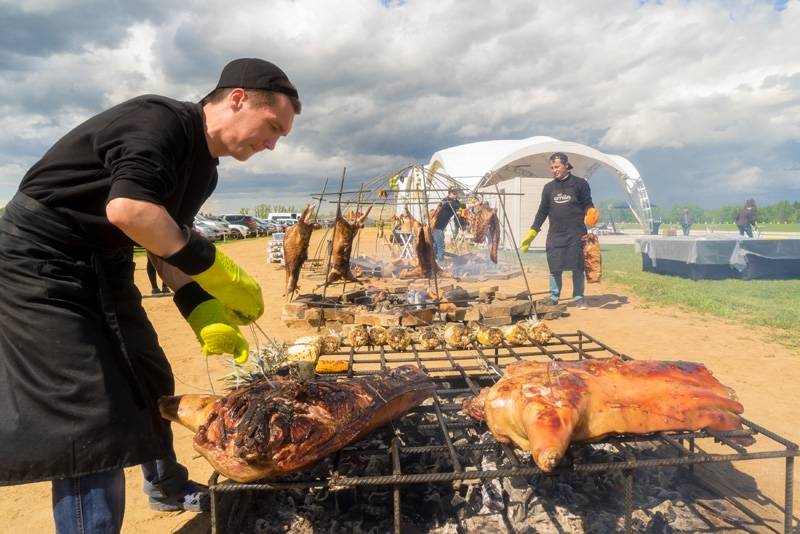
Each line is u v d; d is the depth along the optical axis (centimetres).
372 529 266
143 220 174
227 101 211
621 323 783
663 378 261
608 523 268
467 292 878
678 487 312
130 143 183
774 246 1268
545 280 1282
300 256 759
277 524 276
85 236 203
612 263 1739
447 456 318
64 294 198
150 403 221
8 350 191
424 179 771
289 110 220
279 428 204
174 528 294
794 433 390
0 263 193
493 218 1213
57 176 193
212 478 215
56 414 189
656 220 2752
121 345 212
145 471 290
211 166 231
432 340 436
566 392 232
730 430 249
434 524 270
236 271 203
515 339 434
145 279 1520
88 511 199
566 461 237
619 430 238
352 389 245
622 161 2006
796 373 539
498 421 240
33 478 188
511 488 289
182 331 804
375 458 318
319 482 210
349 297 856
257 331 740
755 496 303
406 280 1211
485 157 2017
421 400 289
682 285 1195
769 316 816
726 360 586
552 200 873
